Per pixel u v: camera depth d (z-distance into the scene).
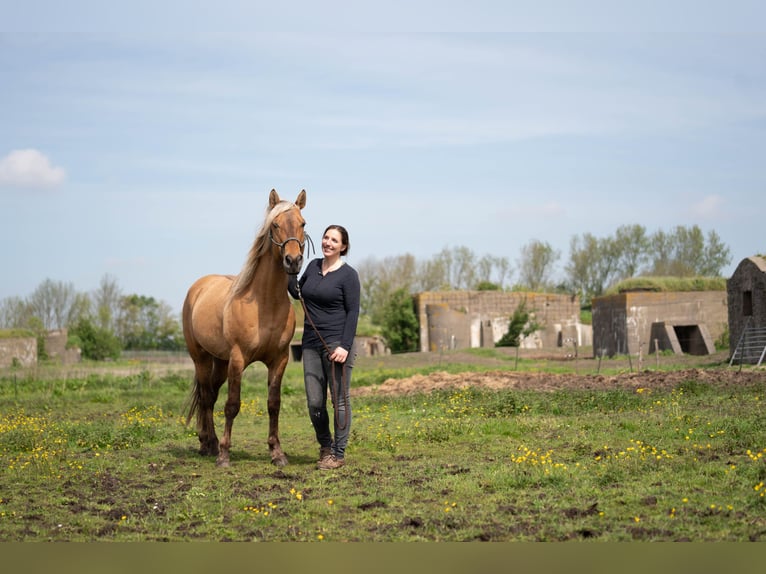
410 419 11.51
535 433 9.38
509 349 42.28
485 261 88.44
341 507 5.98
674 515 5.34
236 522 5.68
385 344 52.03
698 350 33.84
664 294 33.97
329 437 7.95
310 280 7.79
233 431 11.27
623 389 13.98
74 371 32.69
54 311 87.38
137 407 15.44
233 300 7.93
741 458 7.02
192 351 9.20
